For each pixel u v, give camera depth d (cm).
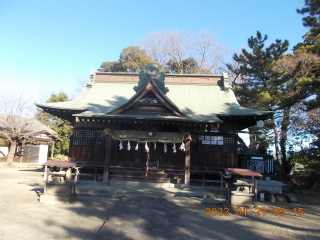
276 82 1892
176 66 4181
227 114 1377
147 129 1371
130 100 1323
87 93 1808
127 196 1124
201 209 945
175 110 1318
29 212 788
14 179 1545
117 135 1342
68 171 937
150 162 1474
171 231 667
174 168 1477
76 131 1532
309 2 2047
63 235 600
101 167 1435
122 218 768
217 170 1437
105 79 1983
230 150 1452
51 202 916
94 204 946
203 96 1750
